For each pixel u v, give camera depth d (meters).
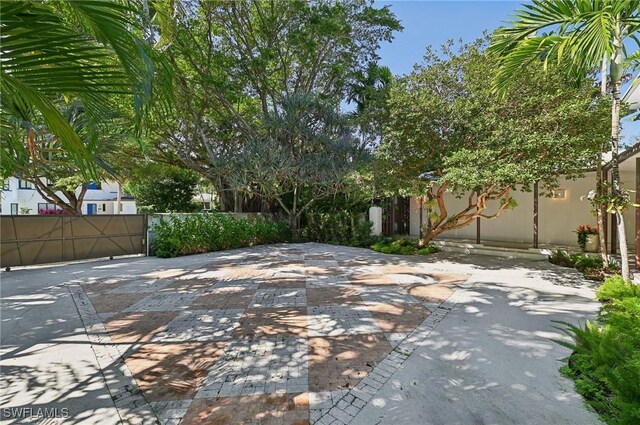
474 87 7.17
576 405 2.34
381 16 12.06
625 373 2.22
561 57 5.10
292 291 5.64
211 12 11.04
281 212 14.72
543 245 10.31
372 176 9.62
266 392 2.59
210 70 11.69
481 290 5.61
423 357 3.15
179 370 2.96
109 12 1.69
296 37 11.35
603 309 4.22
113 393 2.60
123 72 1.82
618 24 4.82
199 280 6.51
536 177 6.15
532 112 6.46
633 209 9.38
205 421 2.24
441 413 2.29
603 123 5.81
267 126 11.96
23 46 1.54
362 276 6.83
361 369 2.94
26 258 8.02
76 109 2.74
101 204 25.22
